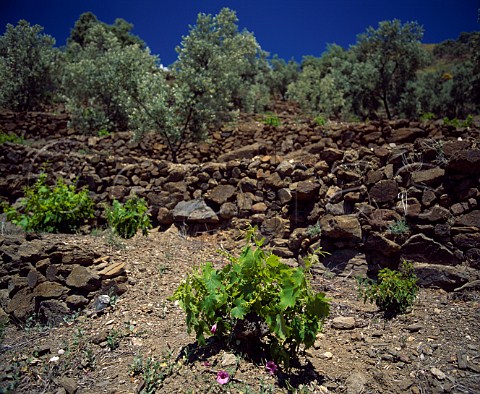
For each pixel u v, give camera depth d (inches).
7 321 128.5
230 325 102.6
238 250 194.5
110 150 393.4
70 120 474.3
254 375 96.7
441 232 159.8
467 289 143.4
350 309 140.1
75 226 213.8
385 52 663.1
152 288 147.7
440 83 819.4
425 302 140.0
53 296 134.5
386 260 163.6
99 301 135.2
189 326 100.1
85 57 745.6
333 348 116.4
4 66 549.0
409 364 106.9
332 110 667.4
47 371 100.7
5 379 96.9
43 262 140.6
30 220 201.3
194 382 93.4
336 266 169.5
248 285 97.1
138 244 191.6
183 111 356.2
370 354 112.5
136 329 121.0
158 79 379.2
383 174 181.0
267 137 357.1
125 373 99.0
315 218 184.4
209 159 372.2
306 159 204.7
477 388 95.5
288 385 93.6
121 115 491.8
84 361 104.8
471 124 320.2
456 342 114.5
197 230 217.5
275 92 996.6
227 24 779.4
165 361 102.3
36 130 456.1
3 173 301.1
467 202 161.6
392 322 129.6
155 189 242.8
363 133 253.8
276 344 98.7
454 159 165.3
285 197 195.0
